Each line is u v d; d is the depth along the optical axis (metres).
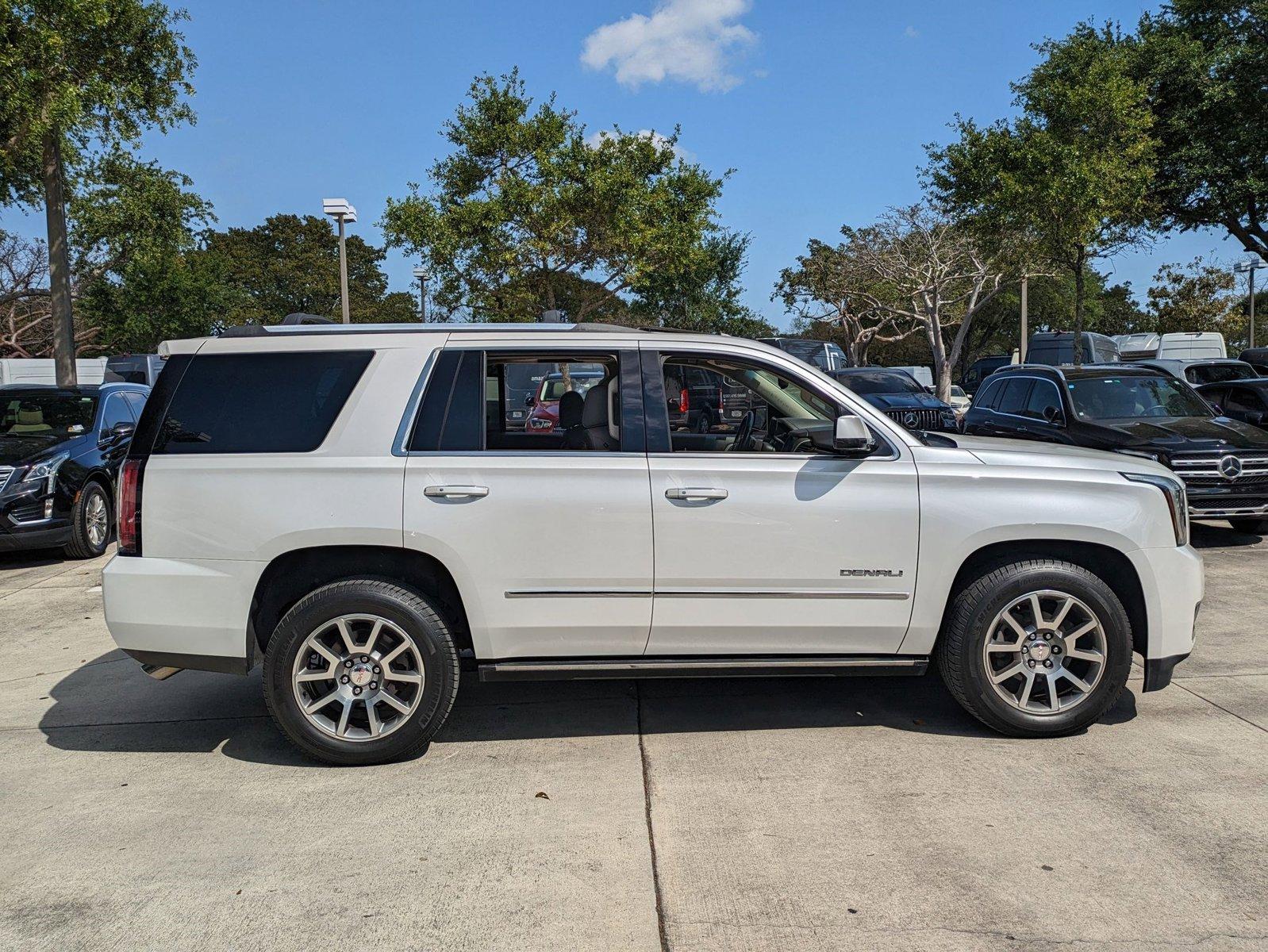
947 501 4.25
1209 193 21.31
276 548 4.11
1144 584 4.32
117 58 16.78
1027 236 22.66
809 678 5.37
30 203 19.81
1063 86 18.08
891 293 38.28
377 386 4.23
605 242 21.48
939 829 3.53
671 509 4.18
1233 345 51.19
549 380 4.48
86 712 5.02
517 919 3.00
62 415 10.12
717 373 4.56
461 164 21.55
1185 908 2.99
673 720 4.75
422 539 4.11
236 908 3.09
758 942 2.85
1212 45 20.77
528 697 5.13
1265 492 8.43
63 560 9.58
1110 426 9.20
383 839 3.54
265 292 60.25
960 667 4.32
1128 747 4.26
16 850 3.50
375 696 4.20
